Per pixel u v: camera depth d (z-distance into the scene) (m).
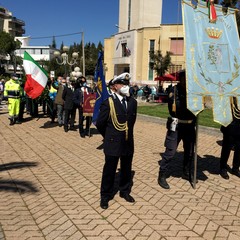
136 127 12.77
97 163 7.20
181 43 46.47
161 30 47.28
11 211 4.64
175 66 45.56
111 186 4.82
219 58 5.52
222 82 5.49
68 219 4.41
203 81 5.30
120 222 4.34
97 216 4.51
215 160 7.59
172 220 4.42
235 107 5.89
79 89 10.30
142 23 56.78
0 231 4.07
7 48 61.22
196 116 5.41
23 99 13.48
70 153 8.11
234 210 4.78
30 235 3.99
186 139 5.84
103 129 4.81
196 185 5.81
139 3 56.38
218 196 5.30
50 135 10.63
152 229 4.17
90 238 3.94
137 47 51.28
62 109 12.53
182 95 5.48
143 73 49.56
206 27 5.48
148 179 6.10
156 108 20.59
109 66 60.03
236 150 6.33
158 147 8.96
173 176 6.32
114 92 4.89
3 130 11.44
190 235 4.03
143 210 4.72
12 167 6.80
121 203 4.96
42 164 7.07
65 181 5.95
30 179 6.04
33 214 4.56
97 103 8.42
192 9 5.41
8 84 12.76
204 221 4.41
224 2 20.14
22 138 9.98
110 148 4.69
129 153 4.86
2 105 20.84
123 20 60.06
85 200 5.07
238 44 5.80
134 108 4.86
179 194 5.36
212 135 10.92
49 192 5.39
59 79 12.55
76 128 12.22
